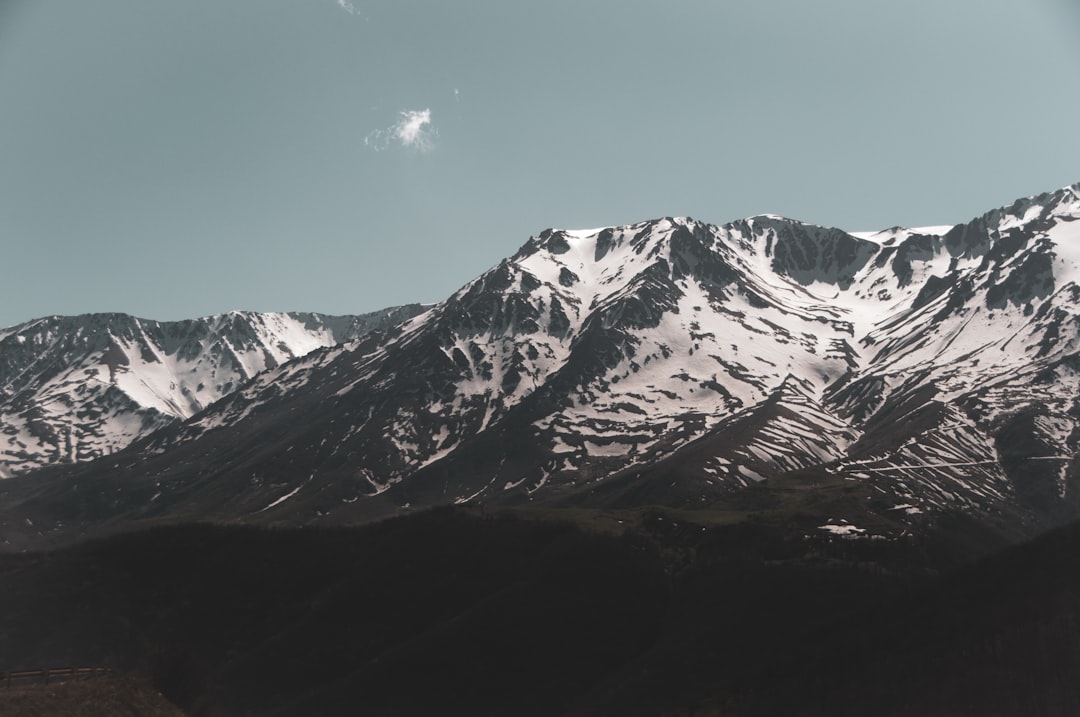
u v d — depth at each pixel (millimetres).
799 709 145500
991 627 146750
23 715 111250
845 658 153500
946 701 136375
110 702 123375
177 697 139250
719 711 151875
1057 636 139500
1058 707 128125
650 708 159875
